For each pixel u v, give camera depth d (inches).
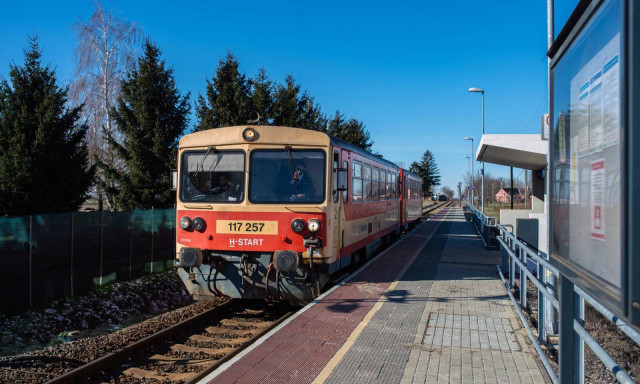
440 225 1163.3
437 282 395.5
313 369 201.5
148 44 694.5
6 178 503.5
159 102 695.1
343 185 358.3
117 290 465.4
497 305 316.5
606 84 92.0
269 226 327.3
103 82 907.4
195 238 341.4
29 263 381.1
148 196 667.4
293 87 875.4
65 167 556.1
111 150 736.3
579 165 112.4
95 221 460.1
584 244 106.8
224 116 709.9
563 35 127.6
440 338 244.2
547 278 240.4
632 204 73.2
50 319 367.2
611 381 209.6
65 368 254.4
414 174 1012.5
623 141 75.8
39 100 563.2
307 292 328.5
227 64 729.6
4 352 294.0
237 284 335.0
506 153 677.9
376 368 202.5
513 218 824.9
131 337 312.3
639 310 72.7
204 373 225.1
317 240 320.2
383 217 580.4
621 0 77.9
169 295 513.0
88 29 907.4
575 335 146.6
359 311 298.7
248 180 334.3
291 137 335.9
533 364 206.7
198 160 348.2
